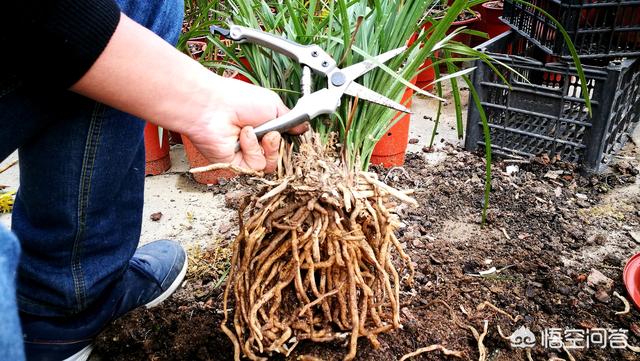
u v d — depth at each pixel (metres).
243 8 1.01
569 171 1.67
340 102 0.90
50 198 0.87
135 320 1.09
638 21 1.58
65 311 0.99
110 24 0.62
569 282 1.21
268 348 0.94
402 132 1.66
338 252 0.88
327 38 0.95
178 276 1.22
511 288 1.19
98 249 0.97
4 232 0.46
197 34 1.28
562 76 1.74
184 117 0.72
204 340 1.06
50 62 0.62
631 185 1.61
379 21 0.95
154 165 1.78
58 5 0.58
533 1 1.71
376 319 0.96
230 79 0.78
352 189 0.87
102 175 0.88
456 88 1.11
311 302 0.92
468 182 1.64
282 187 0.86
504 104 1.73
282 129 0.82
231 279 0.93
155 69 0.67
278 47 0.89
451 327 1.08
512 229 1.42
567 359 1.02
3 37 0.60
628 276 1.19
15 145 0.79
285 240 0.92
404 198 0.89
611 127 1.66
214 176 1.69
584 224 1.43
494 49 1.82
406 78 0.98
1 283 0.42
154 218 1.53
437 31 0.89
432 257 1.29
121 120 0.86
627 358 1.01
